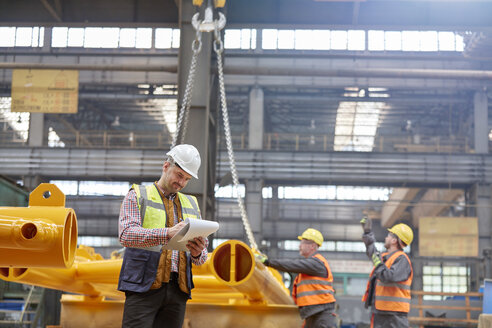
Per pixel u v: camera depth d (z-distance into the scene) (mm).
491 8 15297
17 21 15789
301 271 7035
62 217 2844
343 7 15359
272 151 29516
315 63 29203
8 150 28641
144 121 39594
